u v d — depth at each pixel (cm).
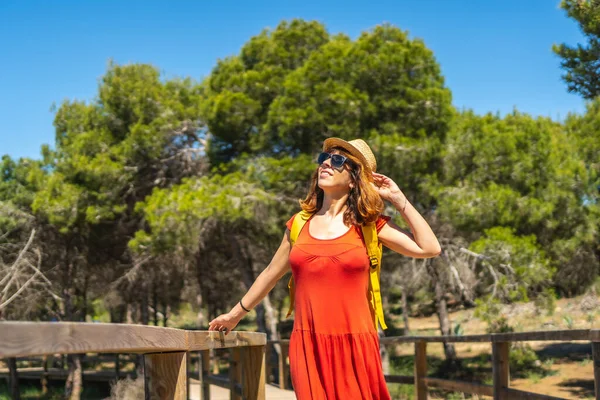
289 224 312
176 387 254
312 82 1781
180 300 3164
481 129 1995
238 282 2897
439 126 1795
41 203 2211
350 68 1769
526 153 2042
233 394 783
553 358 2280
